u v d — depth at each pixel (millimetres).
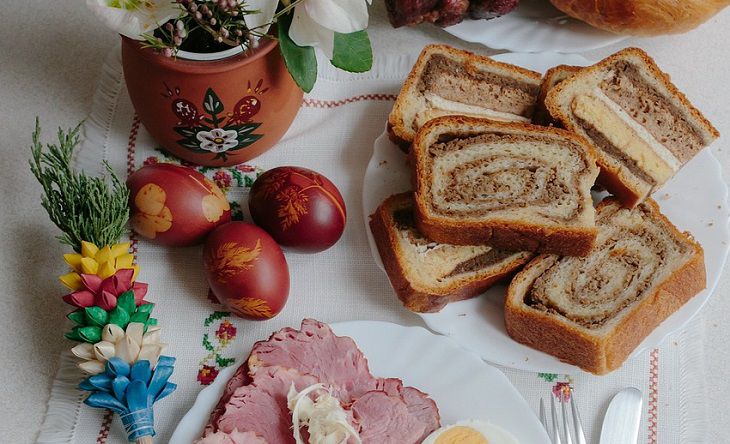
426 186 591
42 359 585
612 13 636
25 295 599
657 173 610
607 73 620
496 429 549
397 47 673
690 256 588
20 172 626
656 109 618
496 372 569
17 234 611
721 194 615
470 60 631
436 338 578
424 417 555
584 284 593
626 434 565
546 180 598
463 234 586
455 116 602
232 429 544
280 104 580
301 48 532
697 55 675
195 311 595
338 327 577
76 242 565
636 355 581
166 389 558
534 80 636
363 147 641
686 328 598
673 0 626
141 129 641
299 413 539
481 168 599
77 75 657
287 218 567
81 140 637
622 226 607
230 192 624
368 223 607
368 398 550
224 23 499
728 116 659
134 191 566
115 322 548
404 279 580
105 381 547
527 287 593
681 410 577
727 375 593
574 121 619
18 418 573
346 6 496
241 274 552
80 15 672
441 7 632
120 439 567
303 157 636
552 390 581
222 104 556
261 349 565
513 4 638
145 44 513
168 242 578
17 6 671
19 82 651
